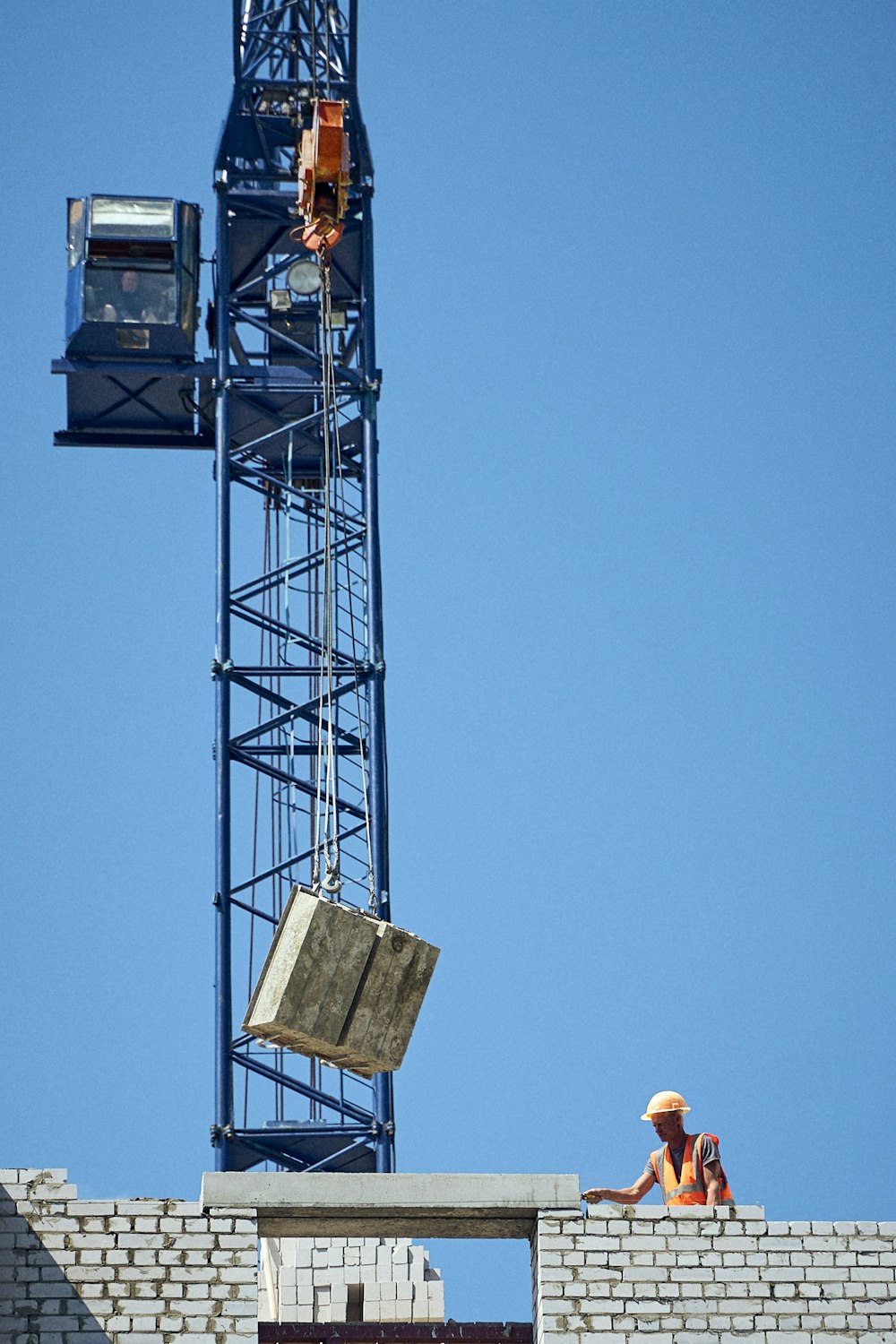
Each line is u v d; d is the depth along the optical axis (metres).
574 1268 19.61
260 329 36.81
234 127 37.22
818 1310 19.56
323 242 33.06
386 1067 20.47
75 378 37.69
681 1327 19.50
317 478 38.28
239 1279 19.31
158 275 37.03
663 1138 20.72
